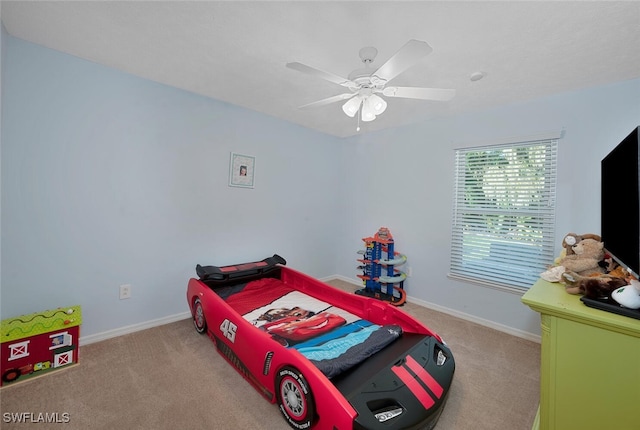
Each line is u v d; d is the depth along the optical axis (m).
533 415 1.56
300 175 3.70
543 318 1.17
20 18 1.58
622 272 1.31
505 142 2.60
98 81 2.13
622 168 1.16
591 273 1.32
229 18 1.52
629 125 2.05
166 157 2.52
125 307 2.35
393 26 1.52
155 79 2.37
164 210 2.53
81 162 2.09
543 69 1.95
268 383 1.53
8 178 1.81
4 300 1.83
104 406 1.54
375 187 3.80
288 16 1.48
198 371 1.87
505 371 1.96
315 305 2.37
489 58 1.82
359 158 4.02
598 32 1.52
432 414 1.26
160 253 2.53
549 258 2.40
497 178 2.70
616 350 1.00
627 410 0.98
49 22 1.61
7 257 1.83
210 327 2.12
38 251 1.94
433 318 2.89
